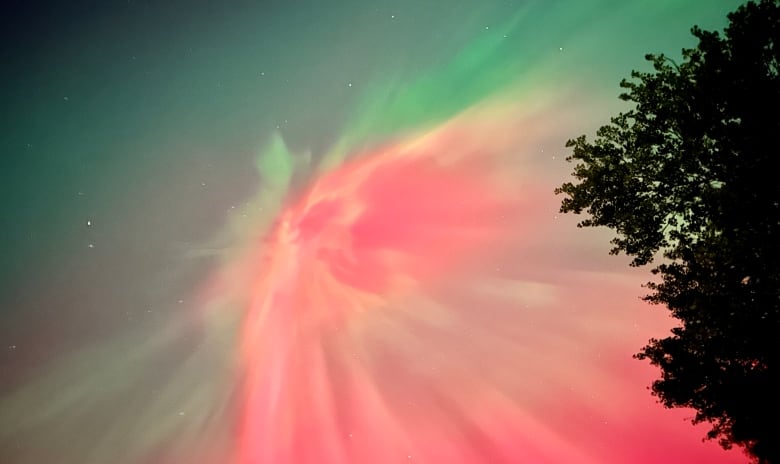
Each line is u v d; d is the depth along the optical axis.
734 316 6.80
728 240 6.57
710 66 7.27
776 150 6.34
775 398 6.59
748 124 6.77
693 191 7.43
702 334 7.21
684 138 7.40
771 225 6.42
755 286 6.70
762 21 7.05
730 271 6.83
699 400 7.36
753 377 6.89
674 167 7.48
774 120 6.57
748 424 6.85
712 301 7.02
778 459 6.57
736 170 6.77
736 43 7.16
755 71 6.95
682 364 7.48
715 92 7.11
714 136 7.07
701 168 7.35
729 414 7.06
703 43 7.37
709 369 7.24
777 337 6.57
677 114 7.42
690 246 7.45
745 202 6.46
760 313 6.68
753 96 6.78
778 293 6.55
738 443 7.40
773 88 6.71
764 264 6.49
